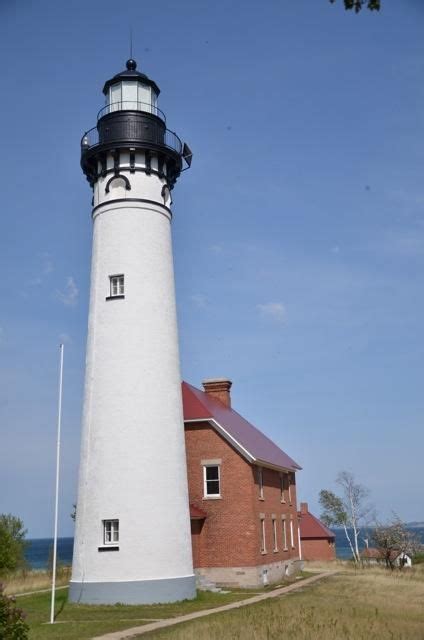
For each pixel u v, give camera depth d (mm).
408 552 55656
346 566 56188
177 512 27672
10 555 43312
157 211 30016
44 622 22203
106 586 26156
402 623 21094
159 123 30734
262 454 39406
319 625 19828
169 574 26781
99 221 29984
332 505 80250
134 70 31203
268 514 39469
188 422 37156
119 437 27406
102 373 28297
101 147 29719
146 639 18078
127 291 28812
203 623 20547
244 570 34781
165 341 29031
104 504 26953
